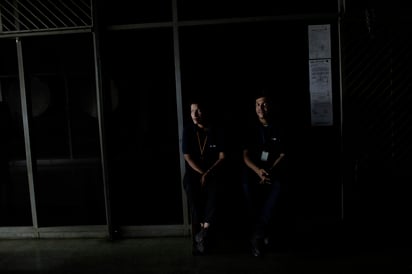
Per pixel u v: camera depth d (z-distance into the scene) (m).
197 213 3.57
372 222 3.89
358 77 3.78
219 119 3.94
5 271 3.40
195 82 3.97
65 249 3.88
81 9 3.87
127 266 3.39
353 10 3.70
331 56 3.82
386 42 3.72
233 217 3.85
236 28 3.90
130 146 5.96
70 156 8.84
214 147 3.68
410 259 3.26
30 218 4.71
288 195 3.54
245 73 3.93
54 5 3.94
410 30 3.67
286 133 3.61
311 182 3.96
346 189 3.88
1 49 6.89
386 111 3.79
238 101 3.95
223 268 3.26
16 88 4.59
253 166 3.57
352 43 3.75
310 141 3.92
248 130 3.66
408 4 3.64
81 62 6.90
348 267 3.17
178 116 3.96
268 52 3.90
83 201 5.55
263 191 3.60
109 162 3.99
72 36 4.04
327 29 3.76
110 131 4.00
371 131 3.83
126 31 3.96
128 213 4.50
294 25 3.86
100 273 3.27
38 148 8.95
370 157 3.84
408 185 3.84
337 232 3.91
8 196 4.95
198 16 3.90
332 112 3.85
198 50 3.95
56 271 3.35
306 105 3.90
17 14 3.97
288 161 3.57
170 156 5.41
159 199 4.95
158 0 3.94
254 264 3.32
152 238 4.08
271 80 3.91
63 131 8.89
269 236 3.60
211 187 3.59
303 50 3.87
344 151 3.85
